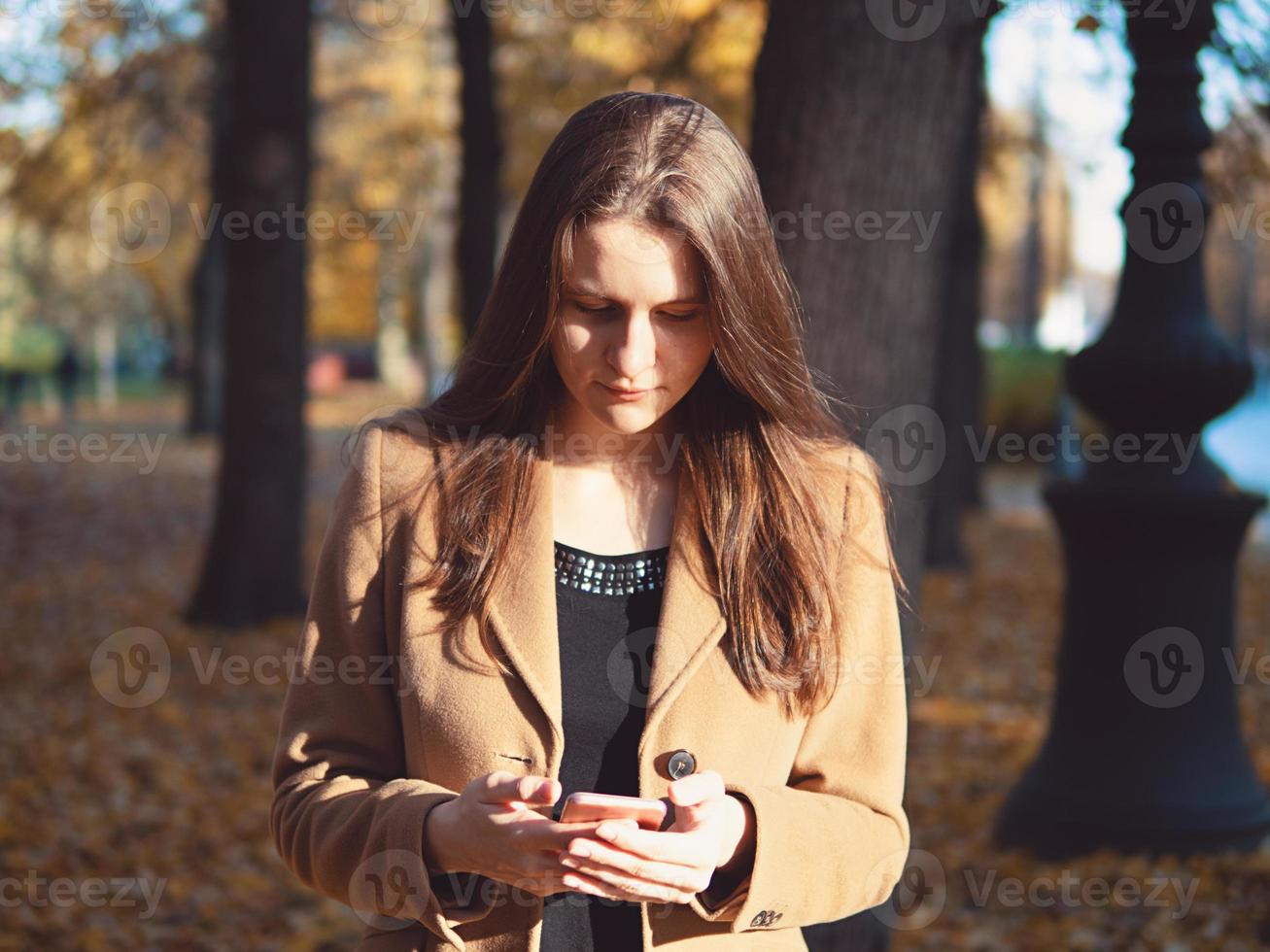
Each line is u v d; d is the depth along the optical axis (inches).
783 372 65.1
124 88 427.2
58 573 454.6
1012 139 441.7
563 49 466.9
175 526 565.9
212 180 554.6
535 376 67.0
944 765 244.4
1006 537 561.6
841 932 116.3
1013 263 1517.0
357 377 1505.9
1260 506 183.0
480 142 380.5
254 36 337.1
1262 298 1428.4
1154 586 184.5
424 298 1151.0
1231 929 162.4
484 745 62.2
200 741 258.1
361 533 66.9
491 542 64.6
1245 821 184.2
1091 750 188.4
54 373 1042.7
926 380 119.6
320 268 925.8
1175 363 175.9
